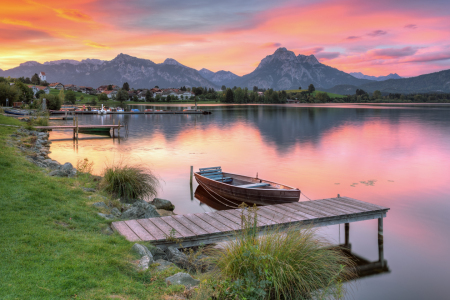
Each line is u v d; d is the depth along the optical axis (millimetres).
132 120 71812
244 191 15070
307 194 17375
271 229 9695
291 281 6297
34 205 9281
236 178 17797
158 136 44156
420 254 10859
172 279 6121
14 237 6977
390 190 18203
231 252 6695
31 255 6289
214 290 5684
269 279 5855
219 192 16359
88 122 64438
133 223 9727
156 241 8477
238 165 24906
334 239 11945
